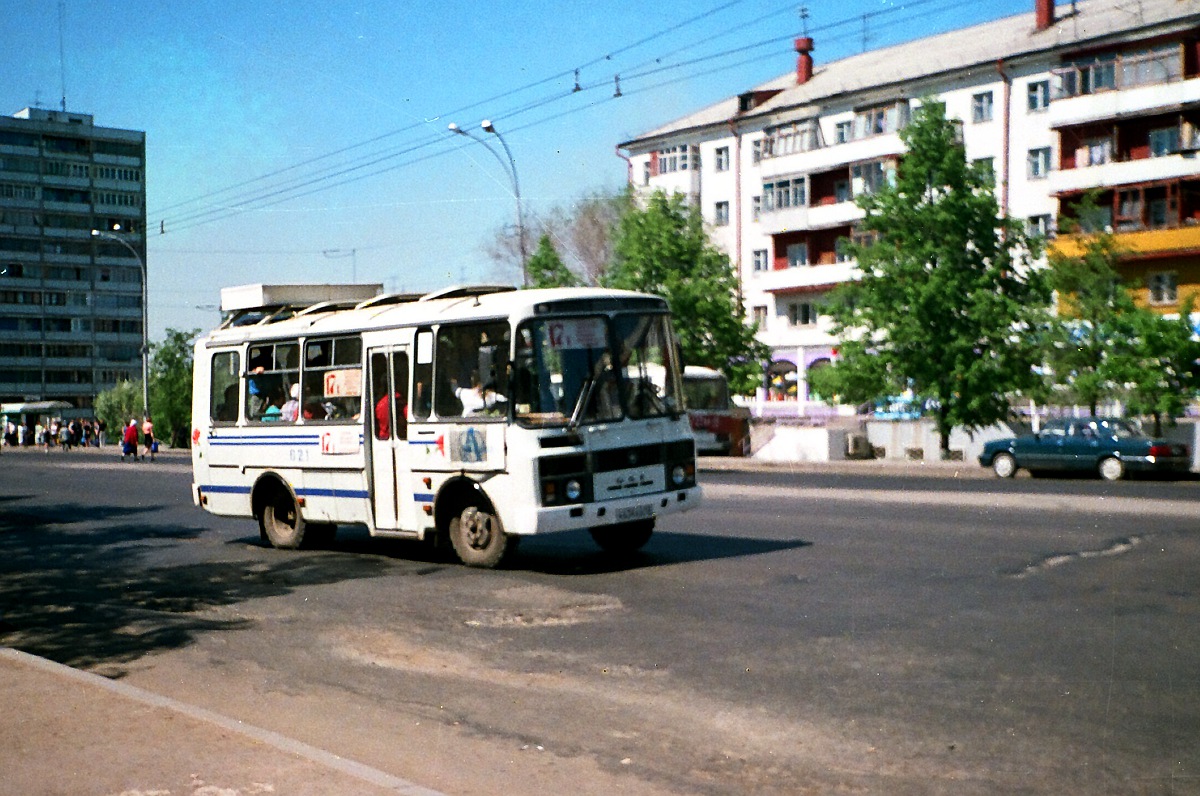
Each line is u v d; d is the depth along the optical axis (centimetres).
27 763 580
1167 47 4847
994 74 5481
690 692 745
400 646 935
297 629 1027
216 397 1681
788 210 6253
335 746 659
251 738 610
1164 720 643
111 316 13088
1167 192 4803
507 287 1430
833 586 1112
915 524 1606
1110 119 4962
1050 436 3028
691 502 1349
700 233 5056
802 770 585
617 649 882
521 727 684
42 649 991
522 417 1248
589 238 6234
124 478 3666
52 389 12769
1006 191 5459
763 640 885
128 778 552
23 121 12519
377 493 1423
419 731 685
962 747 609
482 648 912
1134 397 3278
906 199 3753
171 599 1232
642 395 1319
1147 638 845
